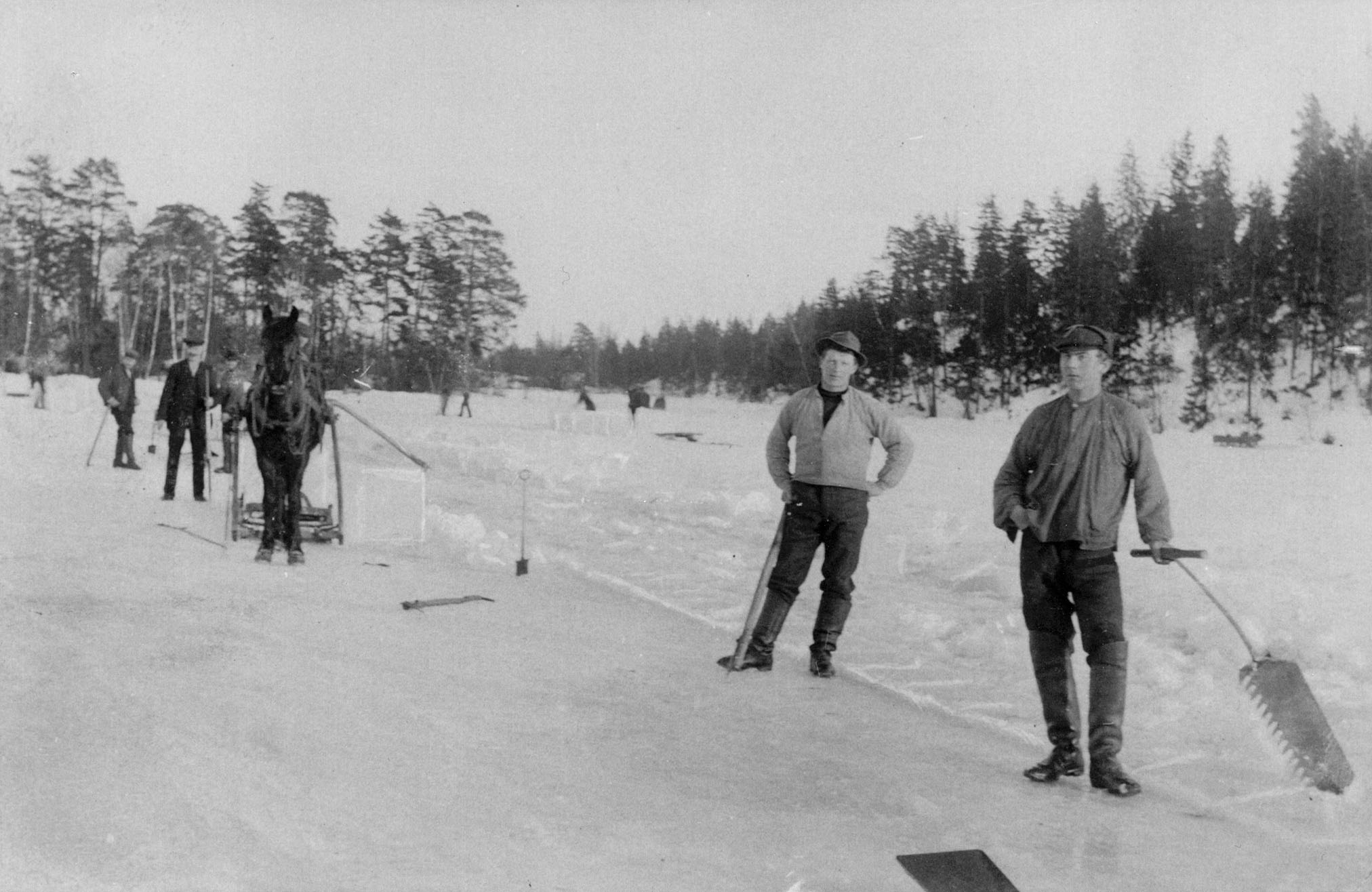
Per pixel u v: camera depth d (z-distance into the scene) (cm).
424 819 407
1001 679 690
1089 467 517
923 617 850
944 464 2489
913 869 388
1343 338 3884
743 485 1934
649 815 430
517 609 842
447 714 546
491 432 3316
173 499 1403
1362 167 3944
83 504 1285
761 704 616
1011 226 5006
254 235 5603
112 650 619
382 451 2366
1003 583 990
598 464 2262
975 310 5078
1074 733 509
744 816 436
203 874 342
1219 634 771
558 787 455
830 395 711
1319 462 2398
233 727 494
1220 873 400
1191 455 2712
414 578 952
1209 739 572
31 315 5650
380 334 5578
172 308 5659
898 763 520
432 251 5491
